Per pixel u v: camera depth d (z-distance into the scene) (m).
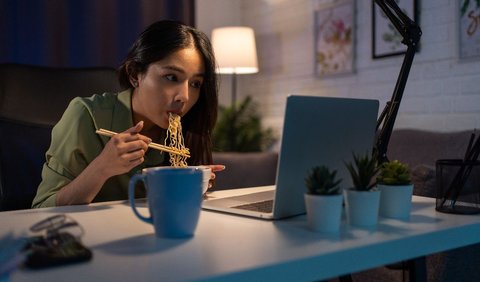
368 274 1.41
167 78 1.21
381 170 0.84
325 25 3.04
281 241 0.66
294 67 3.32
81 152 1.26
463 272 1.14
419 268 0.77
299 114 0.78
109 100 1.35
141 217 0.70
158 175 0.67
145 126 1.37
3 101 1.52
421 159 2.13
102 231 0.73
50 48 2.85
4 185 1.41
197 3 3.70
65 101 1.60
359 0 2.81
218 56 3.23
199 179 0.69
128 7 3.12
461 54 2.28
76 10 2.95
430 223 0.77
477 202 0.87
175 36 1.21
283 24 3.42
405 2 2.53
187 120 1.40
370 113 0.92
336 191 0.72
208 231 0.72
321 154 0.85
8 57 2.74
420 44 2.48
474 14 2.21
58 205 1.10
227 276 0.53
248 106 3.58
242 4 3.85
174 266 0.55
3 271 0.46
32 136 1.49
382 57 2.64
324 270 0.59
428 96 2.44
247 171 2.76
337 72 2.96
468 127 2.25
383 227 0.74
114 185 1.30
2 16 2.71
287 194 0.81
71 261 0.57
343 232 0.71
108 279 0.52
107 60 3.06
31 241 0.57
